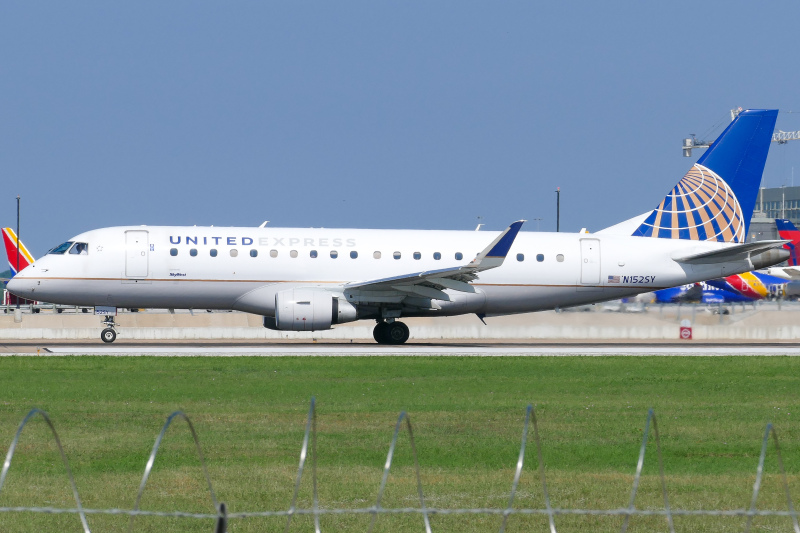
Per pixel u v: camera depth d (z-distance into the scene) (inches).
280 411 3189.0
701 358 5403.5
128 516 1839.3
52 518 1818.4
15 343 6643.7
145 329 7485.2
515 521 1851.6
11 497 1969.7
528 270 6589.6
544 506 1958.7
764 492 2094.0
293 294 6028.5
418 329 7701.8
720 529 1802.4
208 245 6230.3
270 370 4495.6
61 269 6112.2
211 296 6250.0
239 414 3110.2
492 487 2117.4
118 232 6230.3
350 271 6338.6
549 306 6781.5
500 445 2635.3
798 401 3617.1
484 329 7765.8
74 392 3602.4
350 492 2058.3
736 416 3206.2
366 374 4392.2
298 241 6343.5
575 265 6653.5
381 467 2324.1
